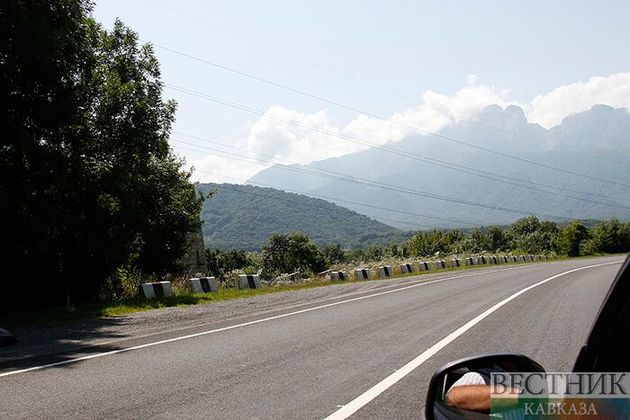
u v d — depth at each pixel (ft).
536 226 412.36
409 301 59.41
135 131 83.61
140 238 99.35
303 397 21.74
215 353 31.73
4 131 57.21
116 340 38.63
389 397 21.59
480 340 34.12
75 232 73.92
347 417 19.11
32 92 60.23
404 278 104.73
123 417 19.48
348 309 53.42
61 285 72.90
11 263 64.59
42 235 64.69
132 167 84.28
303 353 31.01
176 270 119.24
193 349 33.30
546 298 58.95
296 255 339.98
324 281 105.19
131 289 79.82
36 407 20.99
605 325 7.06
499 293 65.92
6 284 64.54
